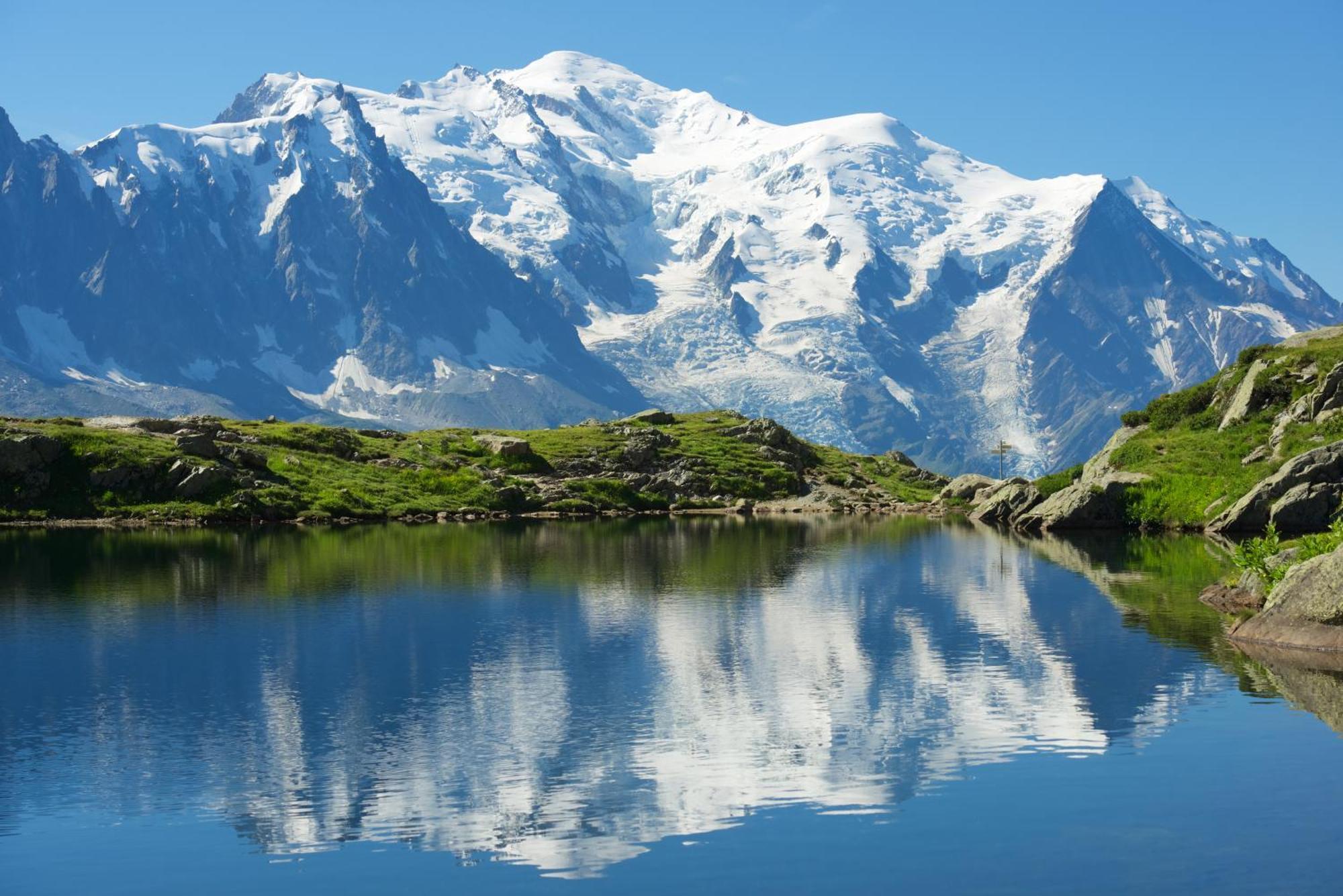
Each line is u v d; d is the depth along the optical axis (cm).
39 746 3900
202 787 3506
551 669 4950
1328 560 5175
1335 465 9656
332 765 3688
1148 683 4525
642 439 18138
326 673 4878
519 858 2970
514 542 10494
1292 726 3919
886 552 9731
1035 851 2948
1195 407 13462
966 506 16262
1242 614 5975
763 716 4191
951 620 6075
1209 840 2995
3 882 2875
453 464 15700
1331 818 3117
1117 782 3416
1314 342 13325
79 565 8369
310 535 10944
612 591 7212
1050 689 4481
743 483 17312
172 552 9256
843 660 5109
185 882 2866
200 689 4625
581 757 3738
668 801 3350
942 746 3800
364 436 16538
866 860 2914
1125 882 2770
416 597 6925
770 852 2981
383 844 3069
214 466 12744
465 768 3650
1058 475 14188
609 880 2836
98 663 5066
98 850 3055
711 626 5966
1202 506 11031
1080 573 7962
